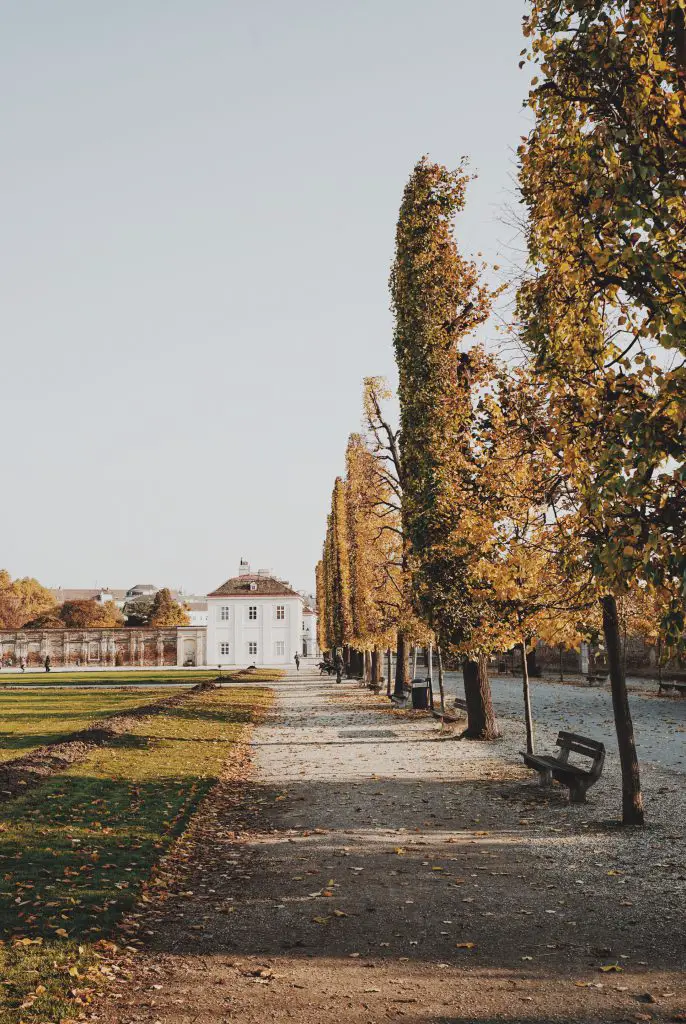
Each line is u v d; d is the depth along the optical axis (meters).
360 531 36.09
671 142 5.72
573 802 11.40
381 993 5.20
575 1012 4.88
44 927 6.33
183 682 52.62
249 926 6.57
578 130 6.73
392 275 20.59
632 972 5.47
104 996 5.20
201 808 11.45
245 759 16.66
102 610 116.19
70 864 8.27
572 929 6.34
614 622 10.24
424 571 17.20
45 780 13.02
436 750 17.36
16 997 5.07
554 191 6.96
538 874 7.95
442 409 17.70
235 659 94.50
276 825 10.55
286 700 34.56
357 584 37.41
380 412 26.92
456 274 19.12
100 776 13.55
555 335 7.07
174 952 6.00
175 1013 4.93
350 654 57.06
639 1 6.05
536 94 6.94
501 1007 4.97
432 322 18.92
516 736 19.42
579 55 6.43
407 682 31.88
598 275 6.37
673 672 36.16
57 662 91.94
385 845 9.31
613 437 6.15
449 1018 4.83
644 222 5.51
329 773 14.67
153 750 16.94
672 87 5.96
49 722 24.67
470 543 12.23
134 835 9.63
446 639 17.03
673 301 5.11
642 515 5.58
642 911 6.73
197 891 7.62
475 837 9.59
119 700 34.47
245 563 101.69
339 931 6.42
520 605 12.70
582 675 47.84
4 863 8.25
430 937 6.24
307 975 5.52
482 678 19.06
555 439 7.26
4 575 141.12
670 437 5.26
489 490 11.28
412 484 18.36
